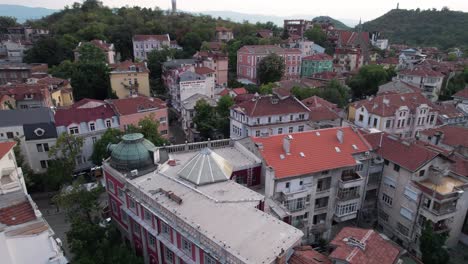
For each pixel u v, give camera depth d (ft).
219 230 108.37
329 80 424.46
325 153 162.71
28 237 94.22
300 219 159.12
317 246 166.81
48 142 222.28
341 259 98.37
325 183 161.99
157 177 143.74
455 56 590.96
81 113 242.37
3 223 94.17
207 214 116.88
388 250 104.68
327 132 175.22
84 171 237.66
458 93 348.18
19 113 226.17
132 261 128.98
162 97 426.92
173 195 125.59
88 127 239.50
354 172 168.86
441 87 407.85
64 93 336.08
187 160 161.68
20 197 104.12
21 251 94.63
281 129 266.36
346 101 380.58
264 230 108.58
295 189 153.48
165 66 446.60
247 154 164.45
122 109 256.73
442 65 452.76
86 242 135.85
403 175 165.89
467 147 213.46
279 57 463.01
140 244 150.51
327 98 358.64
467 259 164.66
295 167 152.15
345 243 106.32
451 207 157.17
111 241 146.20
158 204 122.83
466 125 305.73
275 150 158.30
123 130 255.09
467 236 172.35
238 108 270.05
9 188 106.42
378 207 183.83
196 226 109.19
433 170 164.45
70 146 211.82
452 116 297.12
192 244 112.88
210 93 375.45
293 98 278.26
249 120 256.73
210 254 102.12
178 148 168.96
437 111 284.00
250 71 482.28
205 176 137.28
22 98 272.51
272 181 145.59
